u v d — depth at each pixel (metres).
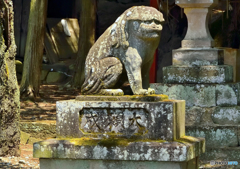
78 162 8.84
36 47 26.33
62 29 40.03
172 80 14.34
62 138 9.09
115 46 9.38
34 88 26.33
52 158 8.91
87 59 9.62
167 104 8.64
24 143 16.75
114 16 40.22
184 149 8.36
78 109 9.00
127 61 9.24
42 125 17.42
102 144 8.65
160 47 34.16
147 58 9.40
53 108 23.19
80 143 8.76
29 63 26.31
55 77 34.22
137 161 8.61
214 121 13.61
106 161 8.73
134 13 9.17
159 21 9.17
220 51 14.56
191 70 14.08
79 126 9.02
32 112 21.61
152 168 8.57
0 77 13.06
